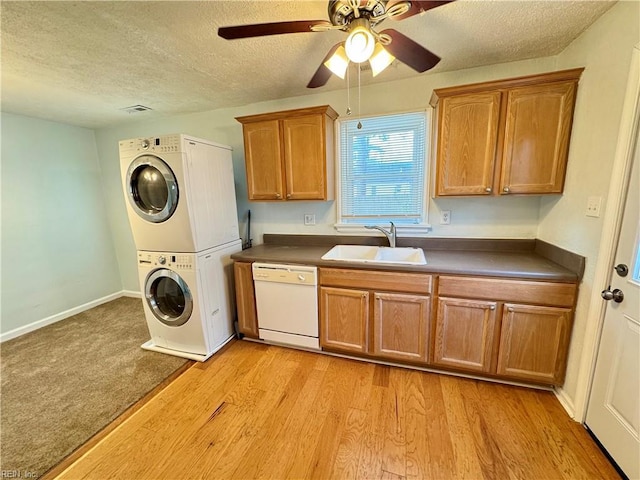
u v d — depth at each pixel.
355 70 2.10
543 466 1.35
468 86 1.83
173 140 2.04
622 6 1.32
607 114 1.41
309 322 2.28
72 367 2.27
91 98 2.48
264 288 2.36
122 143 2.17
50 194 3.15
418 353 2.02
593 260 1.50
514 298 1.75
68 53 1.73
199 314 2.27
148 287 2.39
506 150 1.84
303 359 2.29
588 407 1.54
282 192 2.44
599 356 1.46
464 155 1.93
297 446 1.50
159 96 2.48
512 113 1.79
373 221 2.56
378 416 1.68
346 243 2.68
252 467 1.39
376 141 2.43
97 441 1.57
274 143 2.38
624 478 1.28
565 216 1.78
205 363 2.27
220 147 2.43
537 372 1.77
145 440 1.56
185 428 1.64
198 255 2.22
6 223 2.81
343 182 2.58
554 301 1.67
